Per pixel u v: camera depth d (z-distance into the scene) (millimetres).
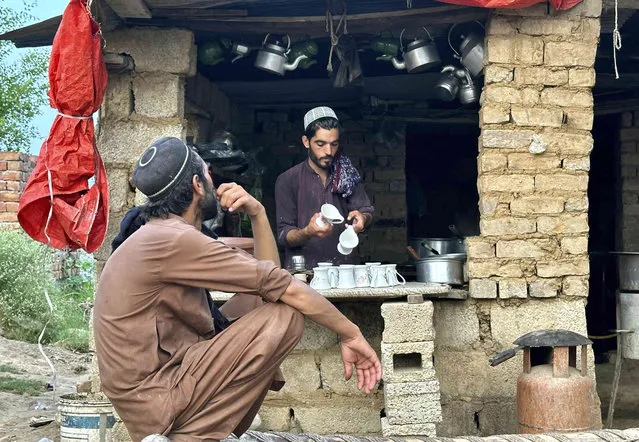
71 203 4691
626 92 8031
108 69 5266
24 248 9883
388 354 4508
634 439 3637
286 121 9195
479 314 5160
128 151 5301
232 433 2969
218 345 2670
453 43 6070
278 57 5727
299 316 2746
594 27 5191
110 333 2617
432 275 5207
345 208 5621
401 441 3463
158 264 2615
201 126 7223
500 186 5109
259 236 3066
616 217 8383
